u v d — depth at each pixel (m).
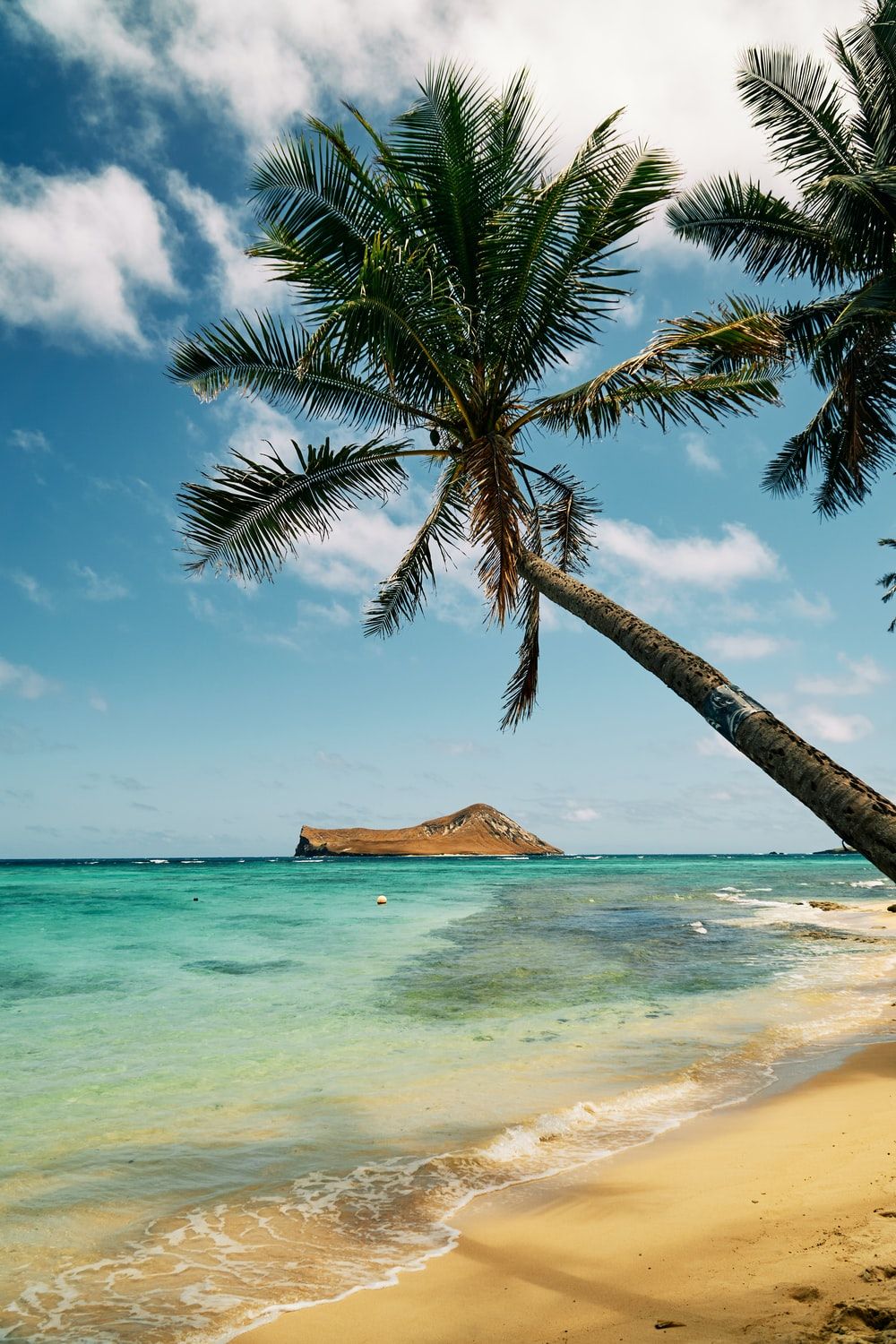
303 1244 3.57
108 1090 5.94
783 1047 7.15
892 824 3.08
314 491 8.50
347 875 47.81
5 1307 3.05
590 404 8.10
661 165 7.92
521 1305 2.99
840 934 16.03
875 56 13.09
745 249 14.77
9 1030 7.87
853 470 14.52
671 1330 2.67
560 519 11.58
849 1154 4.35
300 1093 5.84
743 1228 3.48
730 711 4.01
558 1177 4.30
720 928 17.09
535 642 10.19
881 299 11.42
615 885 35.81
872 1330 2.51
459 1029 7.92
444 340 7.67
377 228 7.98
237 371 8.32
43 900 25.28
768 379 7.96
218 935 16.00
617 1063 6.65
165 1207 3.97
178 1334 2.85
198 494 7.92
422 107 7.63
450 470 10.48
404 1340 2.78
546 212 7.57
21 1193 4.13
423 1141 4.87
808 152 13.55
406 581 11.06
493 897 27.64
